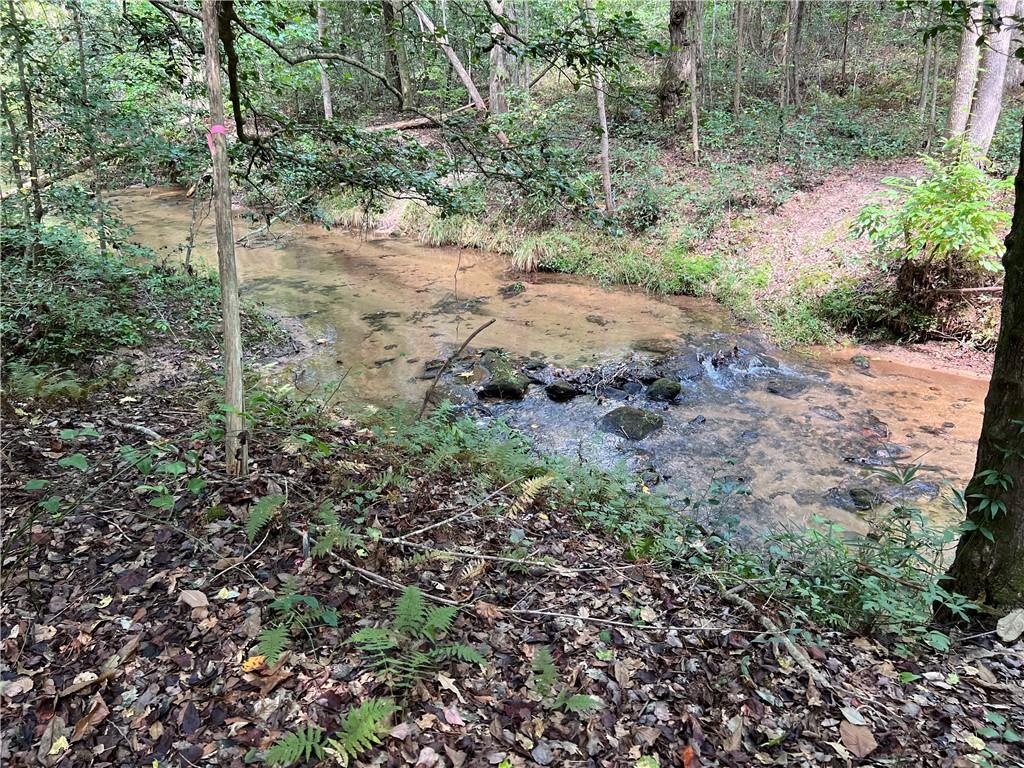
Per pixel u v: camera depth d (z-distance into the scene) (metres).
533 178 5.64
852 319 9.90
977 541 3.38
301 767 2.04
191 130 8.49
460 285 12.46
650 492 5.79
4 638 2.41
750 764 2.29
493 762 2.16
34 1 8.13
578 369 8.68
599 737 2.35
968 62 10.83
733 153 14.92
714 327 10.24
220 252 3.35
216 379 6.25
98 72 7.83
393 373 8.38
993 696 2.80
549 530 4.17
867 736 2.44
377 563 3.17
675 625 3.13
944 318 9.09
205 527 3.20
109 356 6.71
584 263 13.10
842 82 18.92
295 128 5.39
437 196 5.95
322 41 5.10
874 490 5.91
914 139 13.97
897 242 10.01
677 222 13.30
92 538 3.04
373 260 14.11
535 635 2.91
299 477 3.88
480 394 7.92
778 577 3.63
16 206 7.70
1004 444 3.18
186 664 2.41
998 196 10.16
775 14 21.17
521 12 18.64
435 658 2.59
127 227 9.09
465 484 4.59
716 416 7.52
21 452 3.73
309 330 9.88
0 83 7.09
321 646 2.58
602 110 13.00
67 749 2.05
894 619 3.29
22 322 6.46
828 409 7.63
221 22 3.78
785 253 11.55
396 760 2.12
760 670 2.83
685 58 15.93
